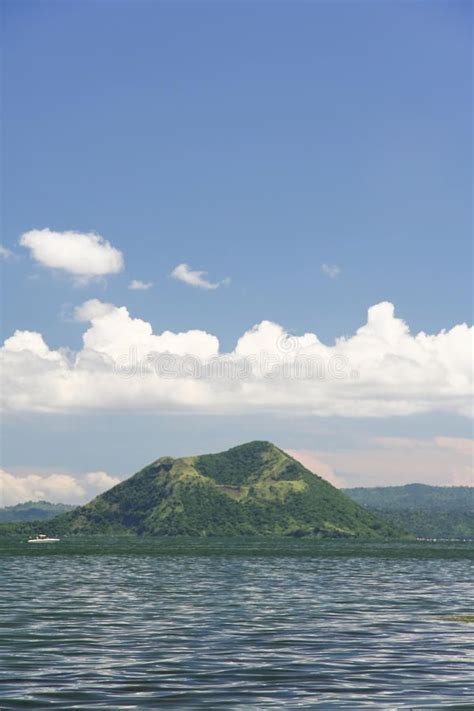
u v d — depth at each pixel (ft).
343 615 261.85
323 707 122.31
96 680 143.84
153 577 473.26
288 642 195.21
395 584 426.51
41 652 176.45
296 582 434.30
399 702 126.11
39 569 568.41
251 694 132.16
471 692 134.31
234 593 351.87
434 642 196.34
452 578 490.08
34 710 119.34
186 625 230.07
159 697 129.18
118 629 219.61
